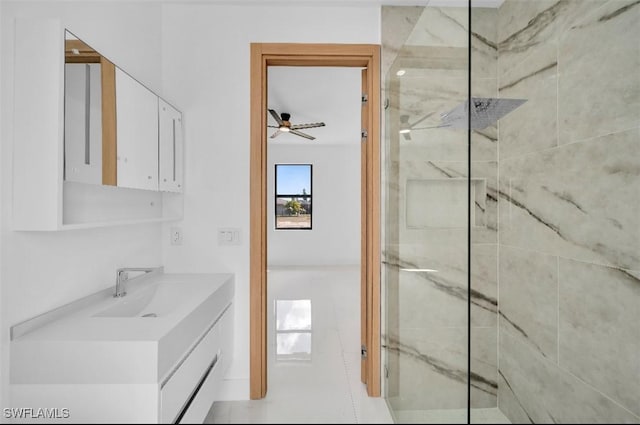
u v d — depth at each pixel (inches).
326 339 129.8
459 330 51.3
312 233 303.1
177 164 84.7
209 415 80.8
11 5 48.5
